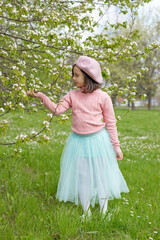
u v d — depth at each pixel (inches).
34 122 432.1
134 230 97.7
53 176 154.0
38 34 116.3
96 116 107.4
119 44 136.8
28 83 122.6
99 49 139.6
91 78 106.3
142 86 621.9
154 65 722.8
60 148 239.1
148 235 92.7
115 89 141.3
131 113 887.1
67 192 112.0
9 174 146.3
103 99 108.6
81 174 108.0
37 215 106.7
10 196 120.7
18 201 118.2
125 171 170.4
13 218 105.8
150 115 813.9
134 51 141.6
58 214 102.7
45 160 191.0
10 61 132.4
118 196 116.3
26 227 95.3
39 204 118.9
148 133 396.5
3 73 121.6
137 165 195.5
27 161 184.5
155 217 107.4
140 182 149.7
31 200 117.0
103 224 99.7
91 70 104.0
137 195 133.5
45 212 108.2
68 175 110.8
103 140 109.2
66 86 136.0
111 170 111.3
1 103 120.2
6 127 106.7
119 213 107.6
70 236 94.0
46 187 136.0
